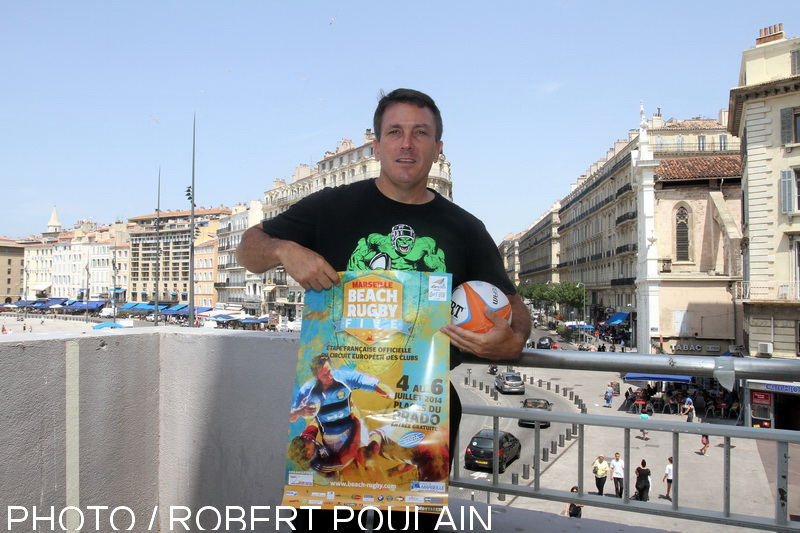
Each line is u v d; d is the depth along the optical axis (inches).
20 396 79.5
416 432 66.9
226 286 3617.1
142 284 4441.4
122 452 97.7
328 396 69.4
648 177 1588.3
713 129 1957.4
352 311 71.2
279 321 2770.7
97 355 92.9
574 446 366.3
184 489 105.7
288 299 2908.5
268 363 100.8
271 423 100.3
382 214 76.0
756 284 983.6
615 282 2098.9
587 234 2790.4
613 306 2240.4
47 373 83.7
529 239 5098.4
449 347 70.0
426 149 75.2
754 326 973.2
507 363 84.5
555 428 461.7
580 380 1343.5
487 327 72.0
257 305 3225.9
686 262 1555.1
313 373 70.6
